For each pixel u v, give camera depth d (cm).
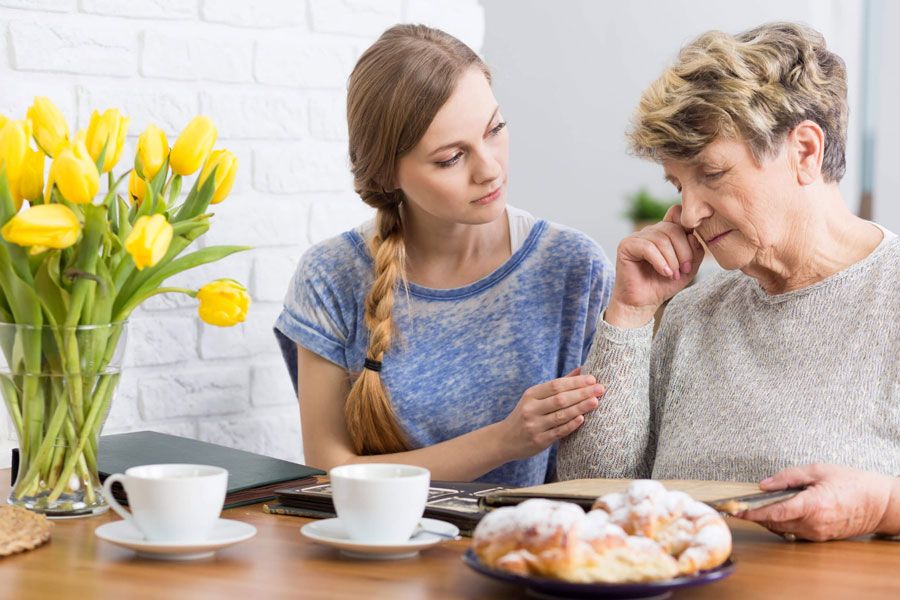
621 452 166
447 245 192
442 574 112
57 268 135
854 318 150
